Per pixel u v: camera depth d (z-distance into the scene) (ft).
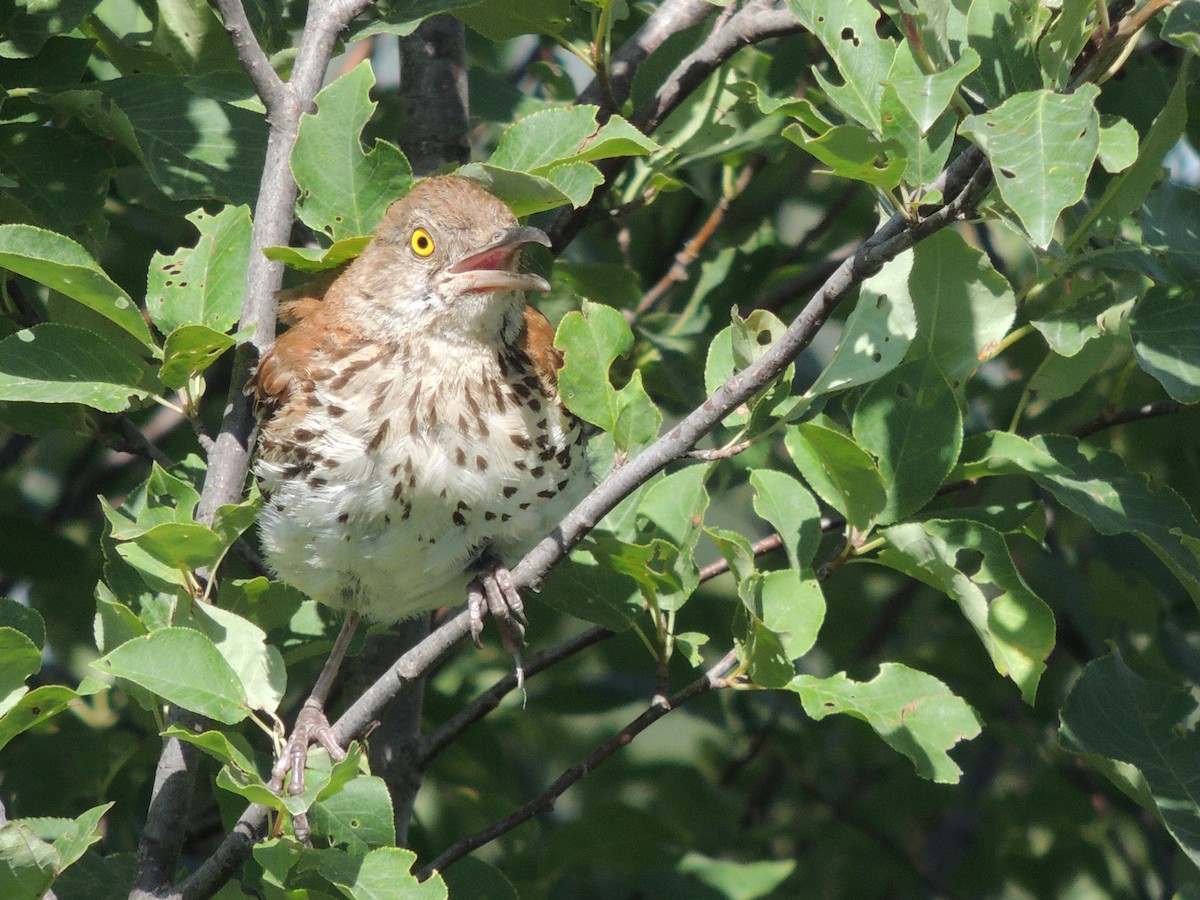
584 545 22.22
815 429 20.83
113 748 30.17
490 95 32.12
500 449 23.77
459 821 33.83
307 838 19.70
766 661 21.25
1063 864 37.60
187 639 19.80
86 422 26.61
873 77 19.52
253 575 26.66
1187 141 34.09
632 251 38.50
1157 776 22.68
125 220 35.50
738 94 28.94
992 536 21.90
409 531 23.84
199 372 22.75
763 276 34.65
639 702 35.45
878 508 21.84
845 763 41.47
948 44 19.60
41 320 27.81
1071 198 15.85
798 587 22.07
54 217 25.68
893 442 22.29
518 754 40.47
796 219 45.78
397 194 24.08
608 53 26.81
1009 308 23.31
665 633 23.20
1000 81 19.45
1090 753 22.09
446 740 26.37
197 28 28.60
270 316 23.77
